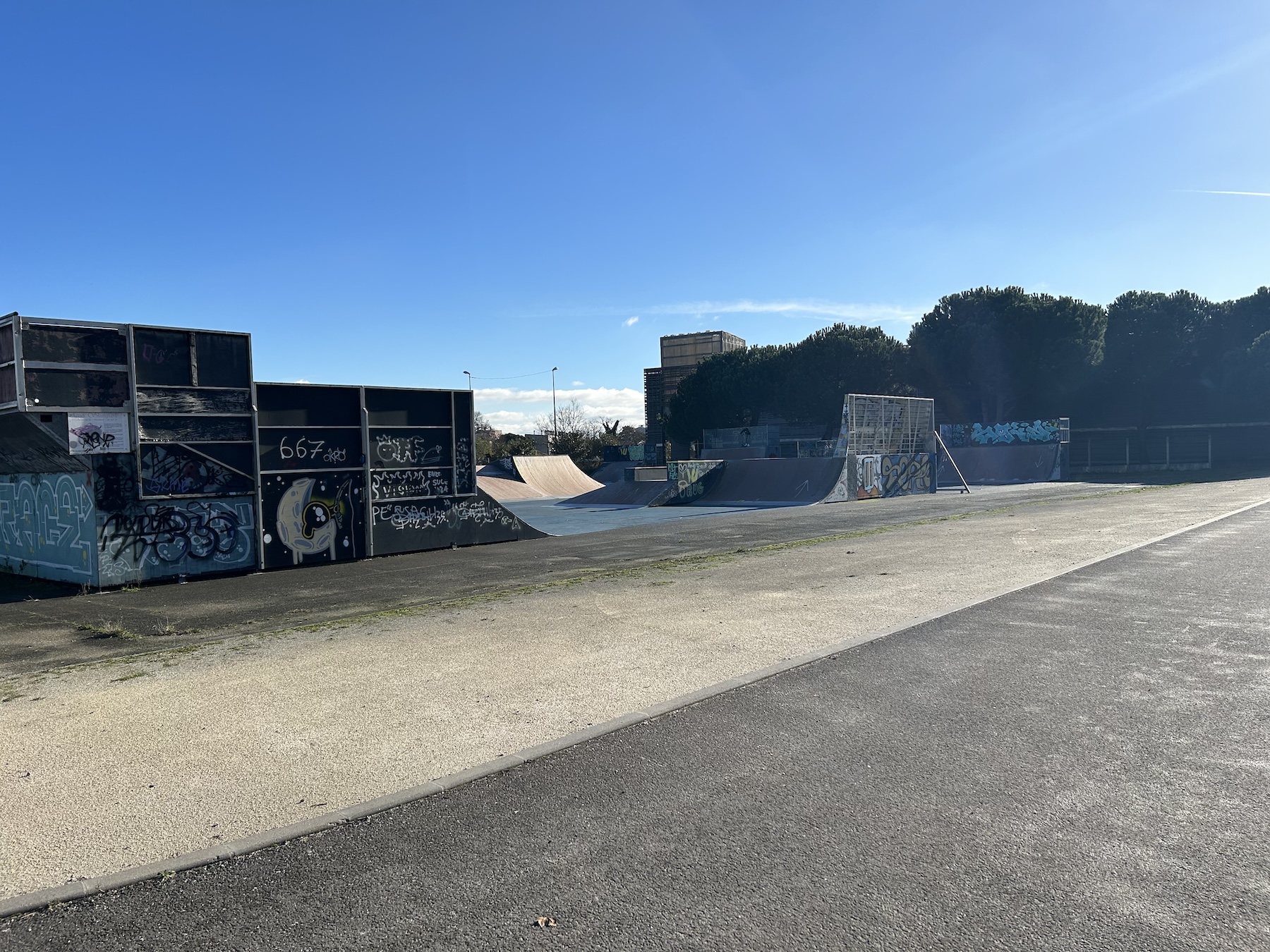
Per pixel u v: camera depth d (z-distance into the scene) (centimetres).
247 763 446
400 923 293
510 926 289
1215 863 320
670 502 3152
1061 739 458
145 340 1242
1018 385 4994
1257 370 4534
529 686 582
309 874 328
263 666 668
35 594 1184
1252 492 2619
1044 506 2300
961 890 304
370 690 584
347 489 1475
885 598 900
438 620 852
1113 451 4956
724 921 288
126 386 1225
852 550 1360
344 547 1470
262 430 1372
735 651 670
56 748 478
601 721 500
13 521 1404
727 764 431
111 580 1205
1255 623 741
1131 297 5156
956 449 4669
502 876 323
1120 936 274
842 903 298
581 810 380
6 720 539
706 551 1445
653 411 7744
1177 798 379
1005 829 352
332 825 370
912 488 3384
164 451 1261
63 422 1173
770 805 380
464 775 421
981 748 446
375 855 342
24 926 296
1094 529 1590
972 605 844
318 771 432
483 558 1456
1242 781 397
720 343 7338
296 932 288
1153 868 317
